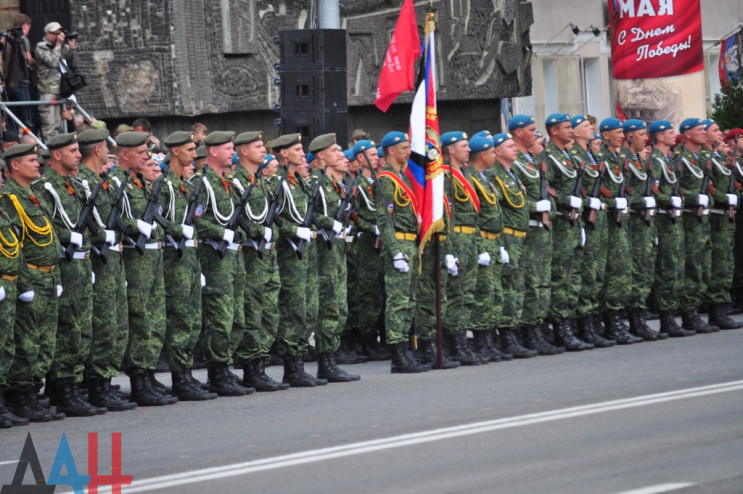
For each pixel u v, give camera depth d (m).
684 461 15.72
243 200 24.02
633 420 18.66
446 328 27.52
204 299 24.03
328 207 26.00
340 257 26.06
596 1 57.94
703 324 32.19
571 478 14.99
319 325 25.75
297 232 24.80
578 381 23.34
